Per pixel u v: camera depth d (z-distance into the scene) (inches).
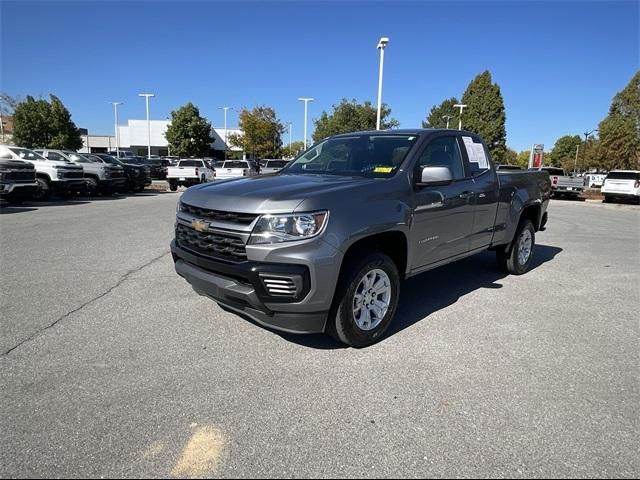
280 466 90.9
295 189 135.2
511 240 234.8
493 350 147.3
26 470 88.3
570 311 188.4
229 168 1082.1
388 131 189.9
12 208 549.6
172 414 107.9
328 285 128.3
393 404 113.8
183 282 218.8
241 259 129.0
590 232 443.5
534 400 117.2
